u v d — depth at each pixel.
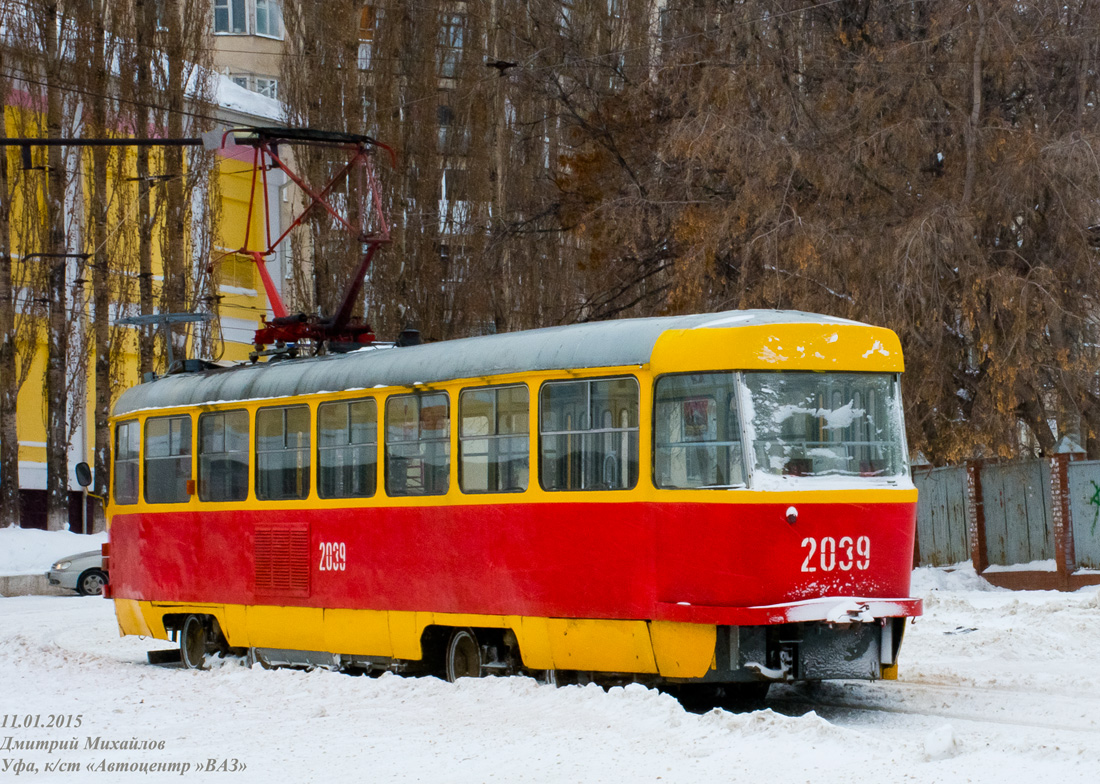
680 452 11.94
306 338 18.19
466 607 13.72
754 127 26.00
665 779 8.77
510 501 13.25
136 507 19.08
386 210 39.19
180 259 40.56
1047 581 23.11
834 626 11.95
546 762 9.54
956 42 25.66
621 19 36.75
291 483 16.22
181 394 18.30
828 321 12.29
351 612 15.21
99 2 39.47
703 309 26.36
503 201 38.44
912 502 12.34
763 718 10.21
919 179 25.55
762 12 27.72
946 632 17.19
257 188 48.06
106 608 27.89
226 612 17.12
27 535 36.69
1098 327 23.92
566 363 12.79
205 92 41.62
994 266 24.25
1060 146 23.48
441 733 11.00
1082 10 25.59
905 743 9.48
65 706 13.65
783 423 11.88
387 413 14.87
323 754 10.29
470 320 38.69
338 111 39.72
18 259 39.03
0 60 38.16
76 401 40.59
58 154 38.97
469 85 39.47
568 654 12.66
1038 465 23.77
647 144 30.30
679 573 11.79
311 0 40.19
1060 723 10.98
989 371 23.50
